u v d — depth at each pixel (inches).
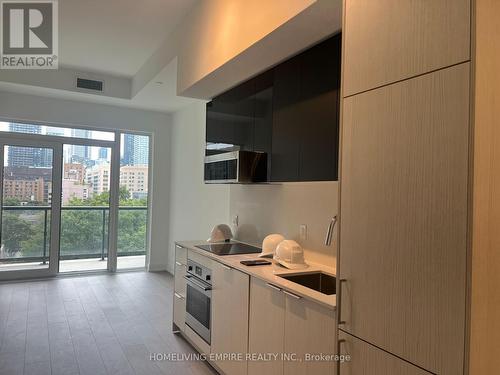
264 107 114.3
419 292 52.8
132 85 210.1
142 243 242.7
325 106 88.0
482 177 48.1
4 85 187.8
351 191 64.9
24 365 110.7
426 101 52.4
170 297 183.0
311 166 92.4
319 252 105.7
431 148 51.6
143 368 111.7
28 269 210.7
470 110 47.0
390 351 56.7
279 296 82.8
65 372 107.4
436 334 50.4
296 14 77.7
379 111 59.8
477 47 47.3
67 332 136.6
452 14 49.3
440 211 50.3
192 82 131.9
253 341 91.7
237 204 151.8
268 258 110.4
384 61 59.1
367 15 62.5
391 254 57.1
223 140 139.9
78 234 225.5
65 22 144.6
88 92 201.6
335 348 66.6
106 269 233.0
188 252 132.7
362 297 61.9
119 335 135.6
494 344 49.7
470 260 46.9
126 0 128.3
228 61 106.2
